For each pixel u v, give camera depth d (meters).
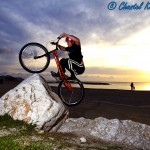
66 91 4.14
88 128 3.94
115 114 5.57
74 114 5.39
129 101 8.09
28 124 3.71
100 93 10.77
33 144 3.09
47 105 3.82
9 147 2.94
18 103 3.90
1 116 3.83
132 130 3.91
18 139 3.27
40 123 3.73
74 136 3.74
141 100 8.45
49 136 3.57
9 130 3.54
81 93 4.03
